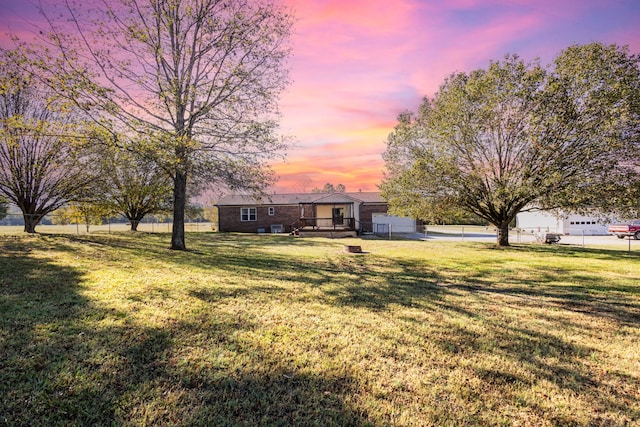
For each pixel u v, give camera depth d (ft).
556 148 44.50
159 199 75.15
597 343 13.04
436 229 122.21
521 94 45.80
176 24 36.73
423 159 50.06
